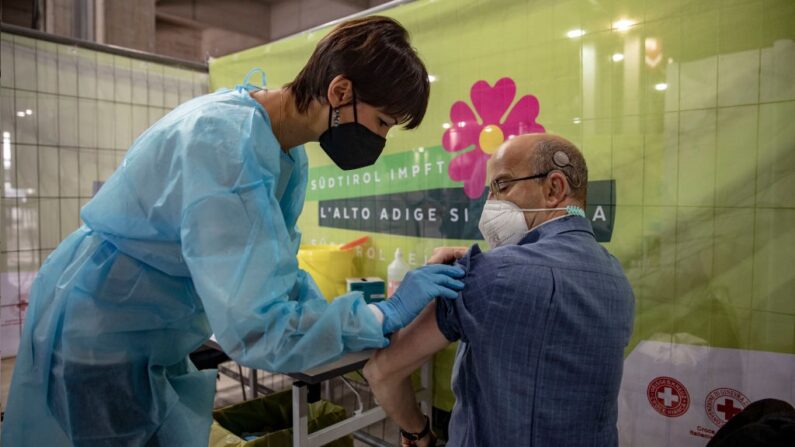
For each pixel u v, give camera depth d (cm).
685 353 150
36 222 250
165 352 99
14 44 239
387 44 88
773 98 133
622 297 81
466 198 193
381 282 203
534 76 172
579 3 162
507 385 75
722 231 142
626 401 162
